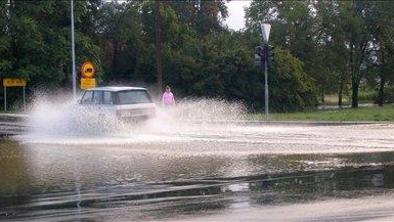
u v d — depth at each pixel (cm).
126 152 1855
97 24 6500
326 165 1495
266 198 1088
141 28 6481
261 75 5822
